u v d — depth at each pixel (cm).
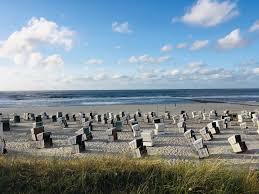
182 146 1583
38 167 673
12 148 1579
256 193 575
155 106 4931
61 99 8506
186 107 4644
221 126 2228
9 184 598
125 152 1444
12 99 8569
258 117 2486
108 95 12012
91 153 1428
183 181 585
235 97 9412
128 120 2577
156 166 669
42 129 1805
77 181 600
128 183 602
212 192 558
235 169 666
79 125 2545
